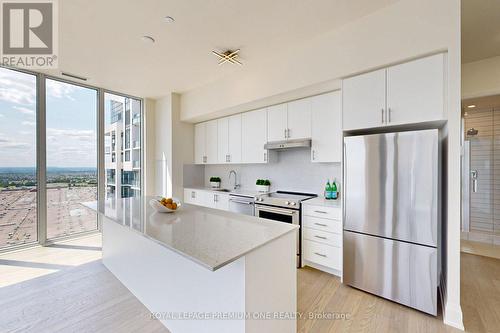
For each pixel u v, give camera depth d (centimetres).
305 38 261
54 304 213
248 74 333
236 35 254
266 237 146
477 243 368
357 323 187
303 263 290
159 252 194
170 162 446
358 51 228
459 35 180
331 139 285
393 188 211
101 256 318
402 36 203
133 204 261
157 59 307
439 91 190
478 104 370
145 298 212
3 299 221
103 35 251
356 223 234
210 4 206
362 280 231
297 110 318
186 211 225
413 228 200
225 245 132
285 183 377
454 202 184
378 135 219
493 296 225
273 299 148
